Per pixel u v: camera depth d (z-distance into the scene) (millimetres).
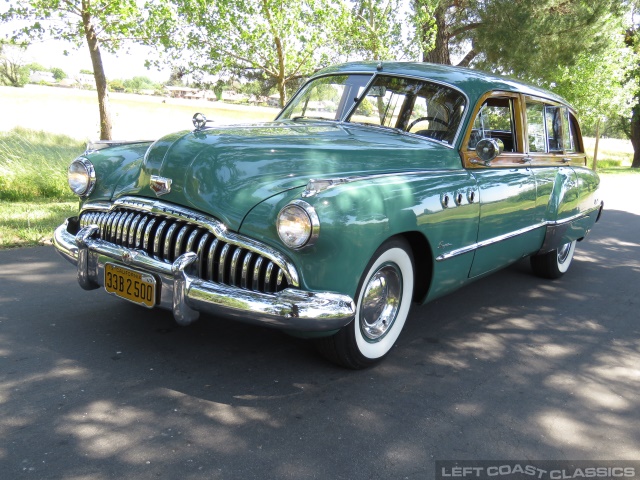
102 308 4102
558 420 3090
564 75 21438
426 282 3730
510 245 4535
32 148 10352
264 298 2838
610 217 11141
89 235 3422
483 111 4191
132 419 2727
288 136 3598
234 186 3088
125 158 3828
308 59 12523
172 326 3854
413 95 4246
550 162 5145
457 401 3201
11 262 5125
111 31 11938
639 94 31359
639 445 2896
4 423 2615
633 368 3885
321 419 2873
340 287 2980
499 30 18062
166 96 76688
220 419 2791
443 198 3576
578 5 18453
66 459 2385
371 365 3527
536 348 4117
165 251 3102
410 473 2496
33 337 3539
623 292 5785
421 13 12945
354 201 2967
